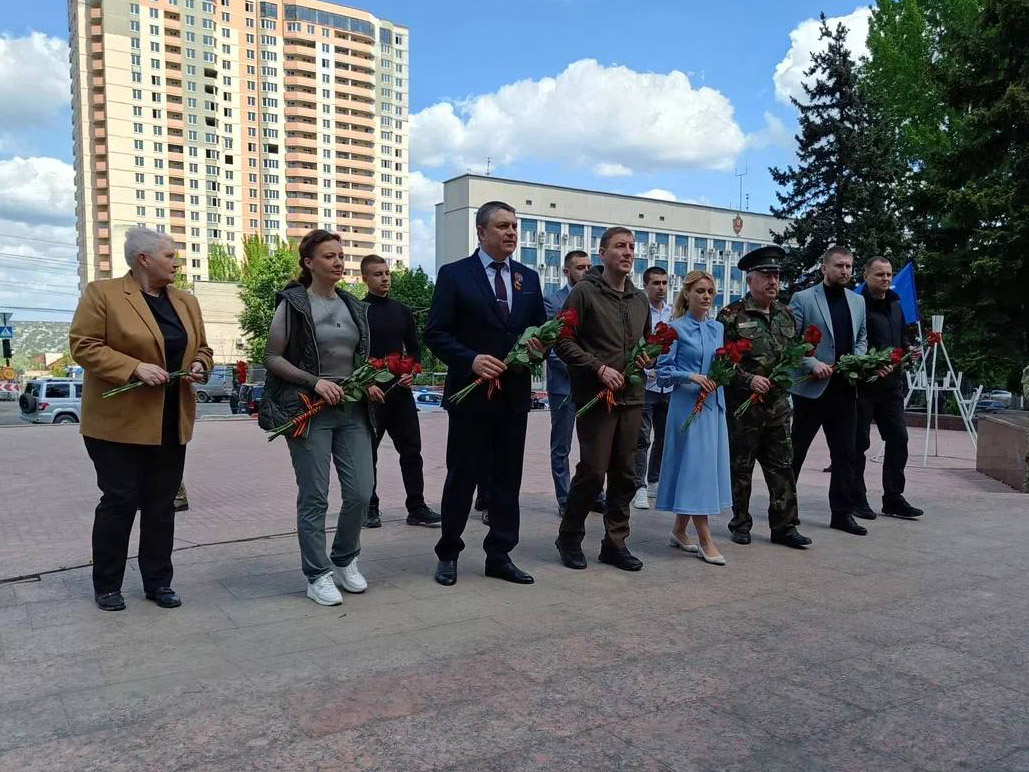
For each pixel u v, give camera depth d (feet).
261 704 9.12
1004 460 27.73
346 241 438.81
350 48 425.69
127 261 12.74
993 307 67.10
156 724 8.59
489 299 14.17
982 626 12.14
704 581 14.66
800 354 16.70
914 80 89.40
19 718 8.72
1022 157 63.57
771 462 17.52
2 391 174.29
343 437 13.44
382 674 10.03
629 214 234.58
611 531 15.75
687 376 15.93
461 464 14.15
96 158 346.54
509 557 15.11
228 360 223.92
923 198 69.77
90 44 339.98
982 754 8.13
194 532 19.25
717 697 9.44
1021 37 65.16
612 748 8.15
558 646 11.11
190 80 363.76
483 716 8.86
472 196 214.69
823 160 91.30
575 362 14.67
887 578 14.89
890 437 20.76
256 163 401.29
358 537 13.76
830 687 9.78
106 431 12.21
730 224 250.78
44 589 13.99
